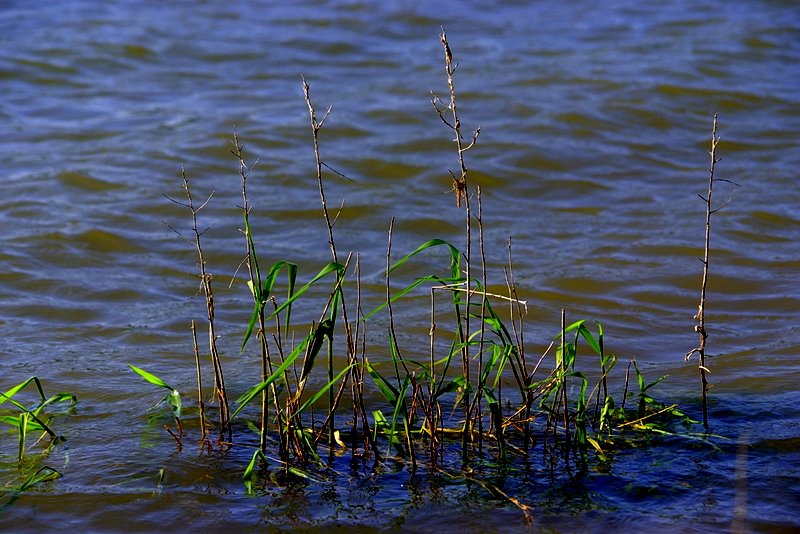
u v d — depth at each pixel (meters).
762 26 25.67
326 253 12.68
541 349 9.52
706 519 6.32
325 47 23.81
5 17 24.98
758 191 15.09
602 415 7.46
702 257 12.33
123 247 12.66
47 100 19.47
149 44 23.22
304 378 6.98
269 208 14.25
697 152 17.28
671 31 25.53
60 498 6.55
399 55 23.44
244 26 25.30
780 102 19.97
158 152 16.47
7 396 7.13
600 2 28.92
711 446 7.30
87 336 9.98
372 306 10.80
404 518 6.34
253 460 6.74
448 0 28.27
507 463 7.02
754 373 8.83
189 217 13.80
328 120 18.36
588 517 6.34
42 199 14.23
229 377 8.72
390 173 15.91
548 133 17.75
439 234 13.50
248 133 17.55
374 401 8.16
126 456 7.11
